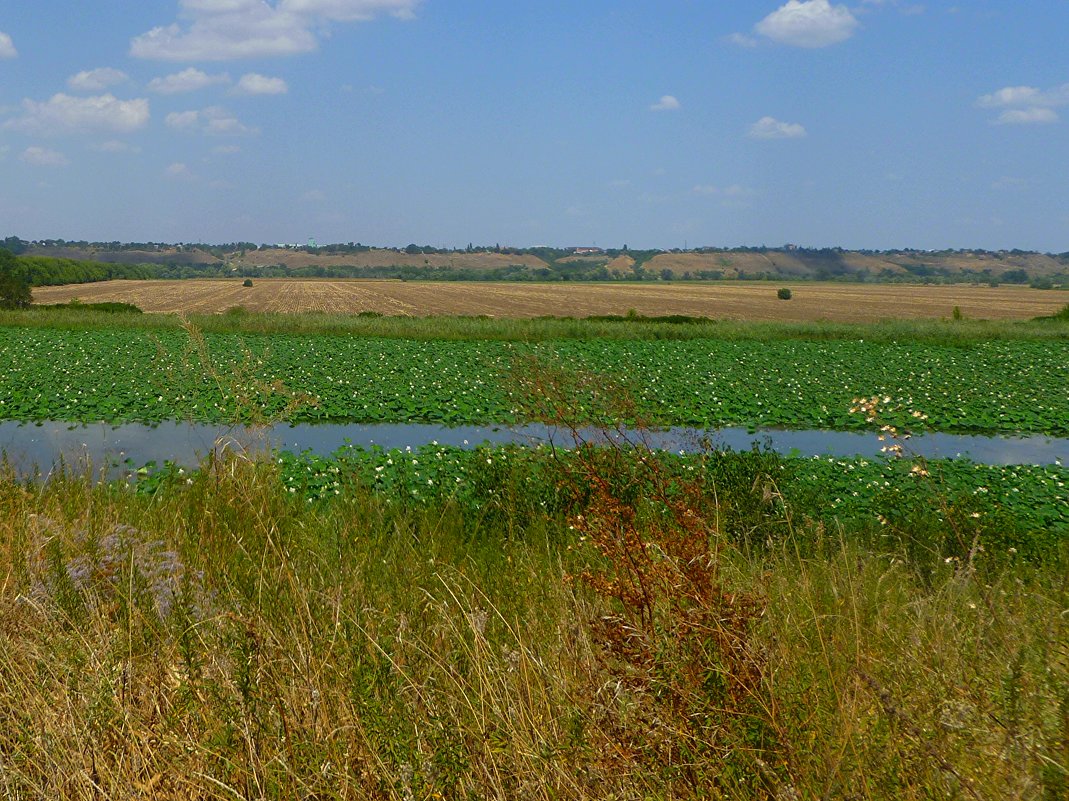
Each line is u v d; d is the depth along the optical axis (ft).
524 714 8.66
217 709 8.87
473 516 26.02
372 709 8.48
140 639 10.55
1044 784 7.30
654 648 8.74
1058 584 13.29
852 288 560.20
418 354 97.09
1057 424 64.44
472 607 12.47
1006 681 8.80
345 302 298.35
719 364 94.73
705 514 13.28
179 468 35.47
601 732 8.16
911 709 8.63
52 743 8.56
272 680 9.29
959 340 127.95
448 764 7.98
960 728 8.16
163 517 19.63
